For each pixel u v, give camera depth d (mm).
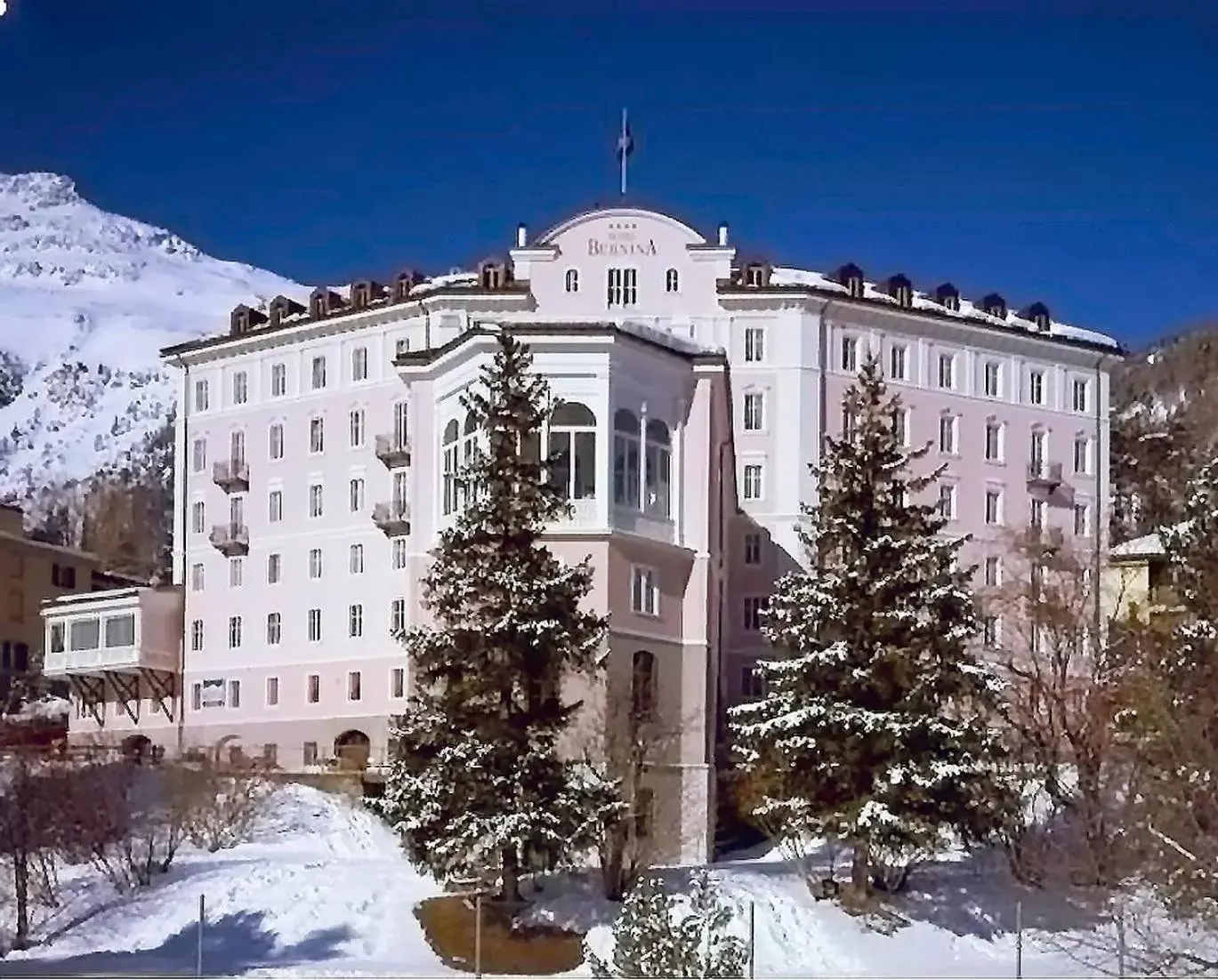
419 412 58438
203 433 106000
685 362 57219
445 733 44438
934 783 46781
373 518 96688
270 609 100750
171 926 45781
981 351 105500
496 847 42812
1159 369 131750
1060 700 58719
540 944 42781
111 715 104625
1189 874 38156
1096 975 42125
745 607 96125
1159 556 76625
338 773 75750
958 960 45062
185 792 60312
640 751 50625
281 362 103062
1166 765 41969
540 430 52406
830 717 47625
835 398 98625
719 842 60594
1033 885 49812
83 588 125688
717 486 61562
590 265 96375
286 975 40094
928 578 49156
